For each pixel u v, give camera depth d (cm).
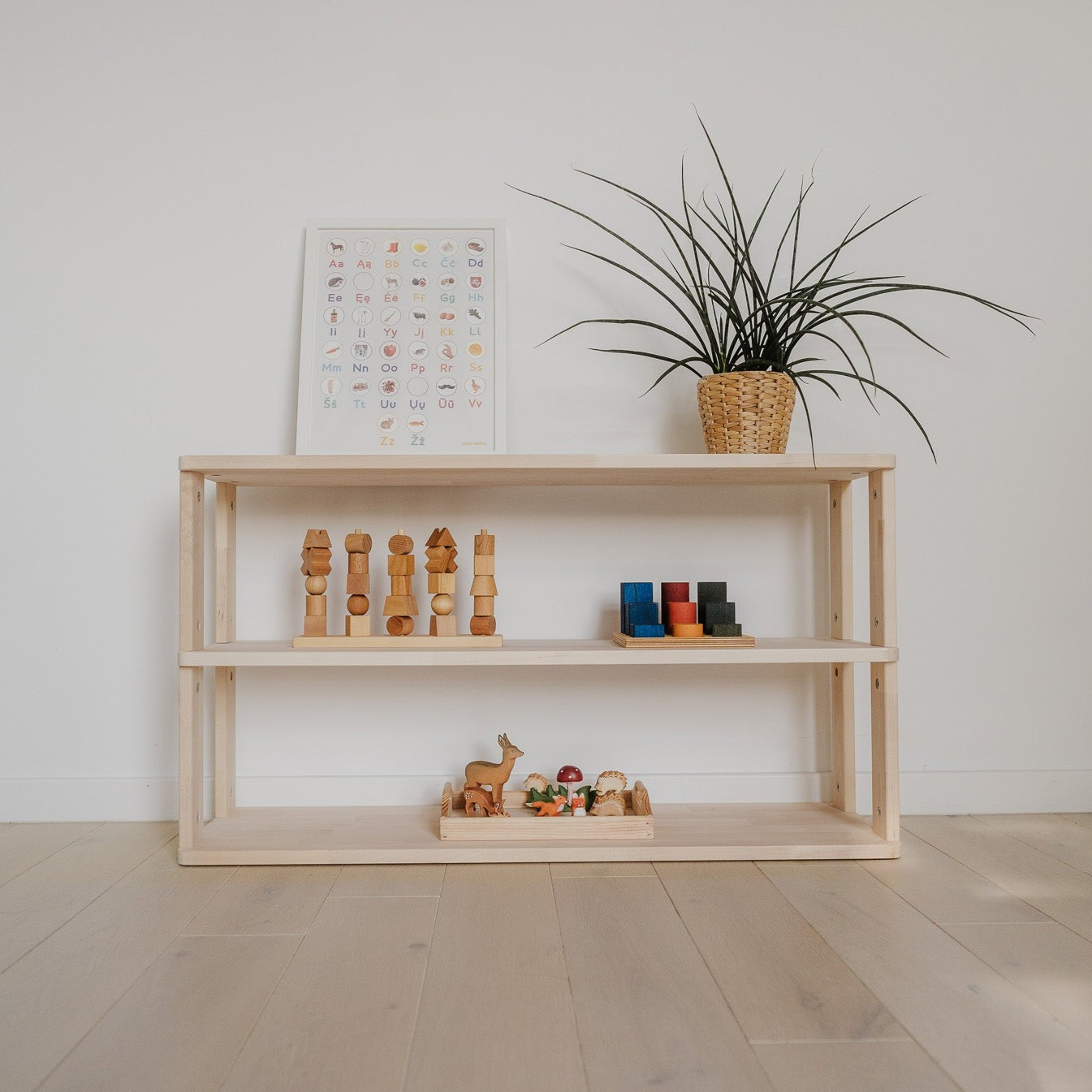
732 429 150
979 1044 88
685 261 159
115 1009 95
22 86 173
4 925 118
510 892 130
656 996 97
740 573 175
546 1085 81
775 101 176
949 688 174
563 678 173
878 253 175
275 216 173
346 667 172
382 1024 92
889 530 145
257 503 172
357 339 168
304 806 170
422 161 175
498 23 175
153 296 172
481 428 165
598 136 175
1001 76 175
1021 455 175
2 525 170
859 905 124
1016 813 174
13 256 172
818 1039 88
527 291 174
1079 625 174
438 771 172
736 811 166
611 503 174
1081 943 112
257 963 106
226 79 174
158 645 171
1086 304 175
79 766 170
